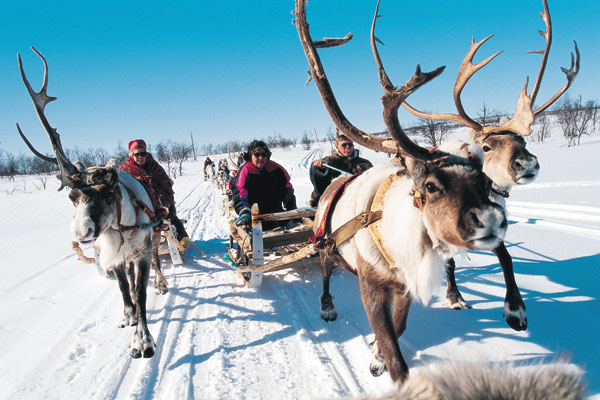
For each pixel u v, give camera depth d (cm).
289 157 4647
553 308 364
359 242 271
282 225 604
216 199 1831
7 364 345
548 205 863
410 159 214
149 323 424
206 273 606
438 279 230
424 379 91
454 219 191
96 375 319
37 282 595
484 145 396
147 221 425
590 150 2300
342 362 313
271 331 385
